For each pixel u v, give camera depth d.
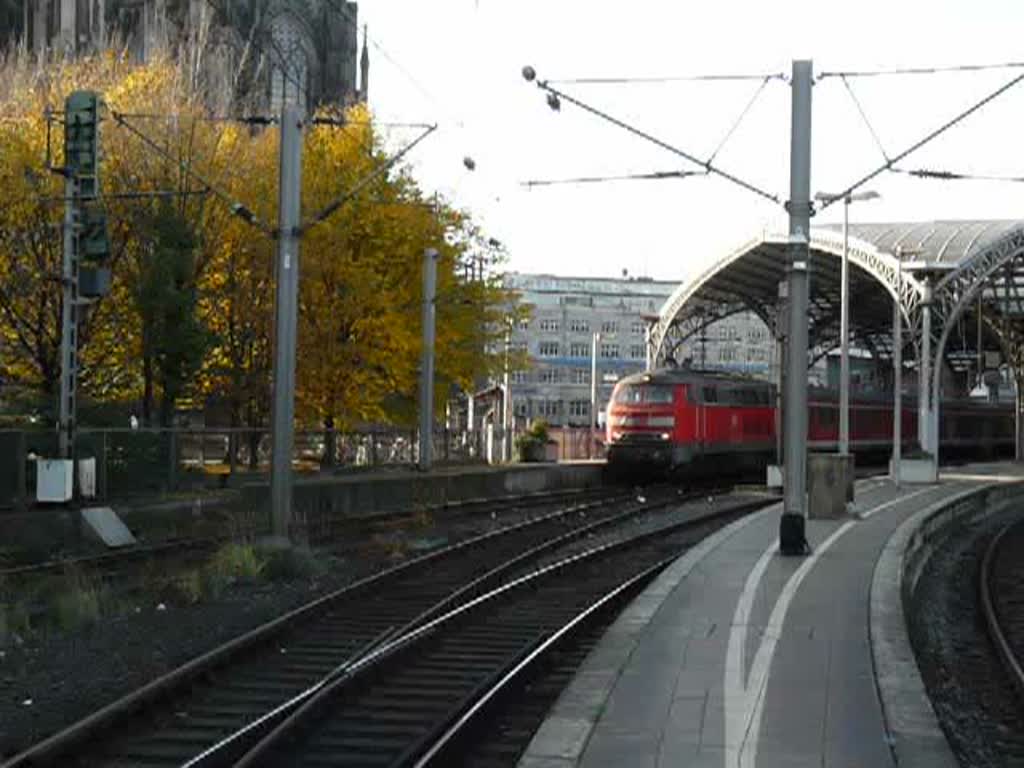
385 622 15.64
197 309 31.66
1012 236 46.81
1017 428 67.38
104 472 25.03
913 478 45.00
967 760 10.56
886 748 8.91
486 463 43.88
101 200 26.78
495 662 13.24
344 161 33.91
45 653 13.24
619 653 12.38
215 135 31.84
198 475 28.22
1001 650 15.91
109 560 20.36
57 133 29.81
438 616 15.91
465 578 20.02
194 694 11.33
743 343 124.25
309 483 28.80
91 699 11.14
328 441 34.53
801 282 20.27
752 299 59.31
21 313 30.11
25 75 34.94
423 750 9.52
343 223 33.69
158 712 10.52
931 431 46.66
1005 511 40.91
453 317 37.47
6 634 13.99
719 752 8.79
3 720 10.39
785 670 11.59
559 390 117.38
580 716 9.85
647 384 44.41
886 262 46.44
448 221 37.62
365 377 34.97
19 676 12.09
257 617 15.80
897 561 19.66
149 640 14.07
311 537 24.92
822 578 17.72
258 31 68.56
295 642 14.20
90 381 33.06
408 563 20.38
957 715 12.49
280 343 21.56
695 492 42.28
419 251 35.84
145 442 26.52
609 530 28.72
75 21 63.12
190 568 20.23
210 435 28.69
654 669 11.62
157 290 28.86
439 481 34.31
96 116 24.81
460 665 13.05
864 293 60.12
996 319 63.09
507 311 39.62
